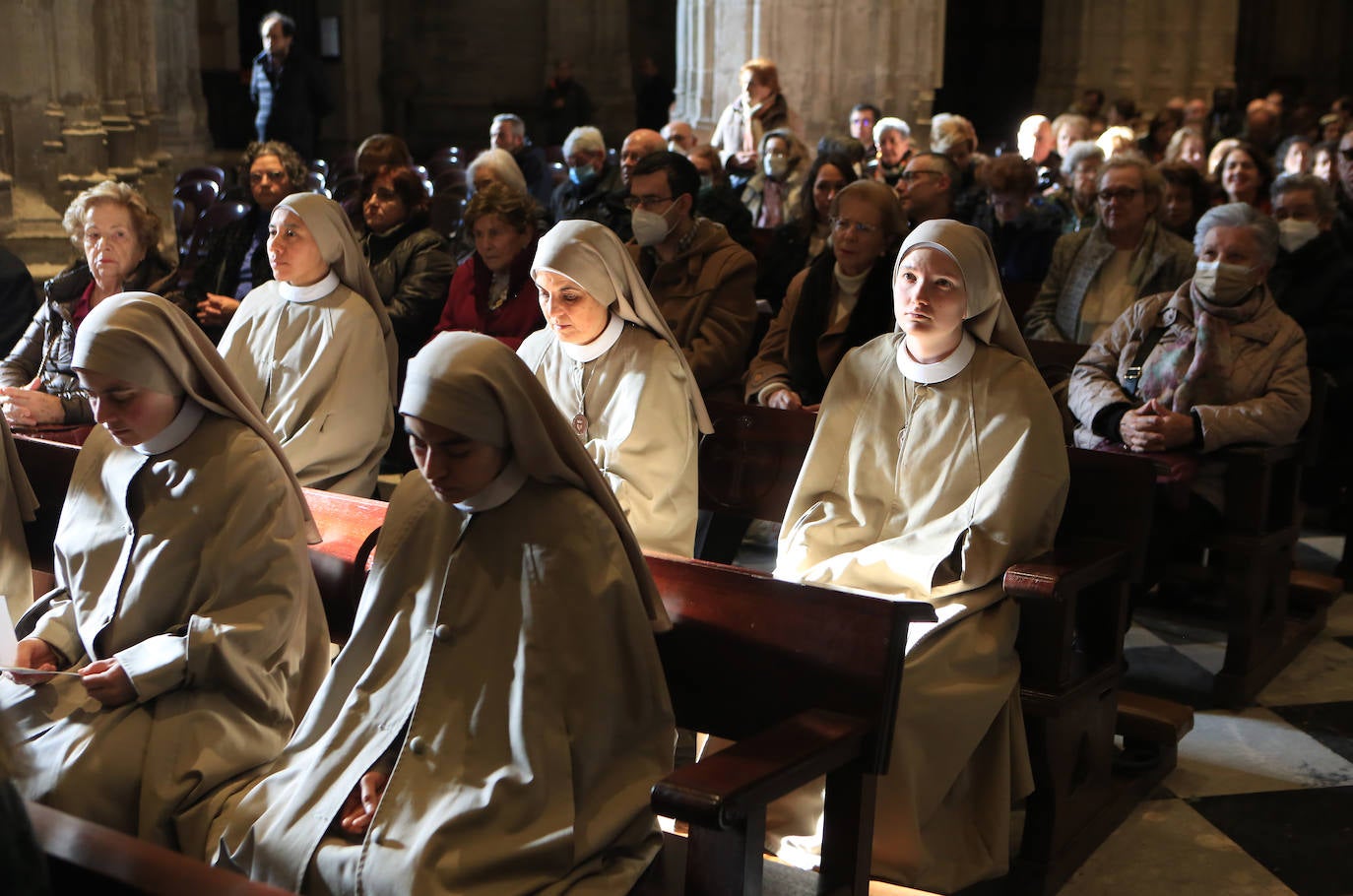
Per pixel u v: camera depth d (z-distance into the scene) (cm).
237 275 621
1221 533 453
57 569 325
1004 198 702
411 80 2080
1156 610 554
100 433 321
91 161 828
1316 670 493
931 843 321
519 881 237
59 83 807
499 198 511
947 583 344
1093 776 360
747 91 995
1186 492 439
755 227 848
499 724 250
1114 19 1809
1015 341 359
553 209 909
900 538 352
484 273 530
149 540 298
